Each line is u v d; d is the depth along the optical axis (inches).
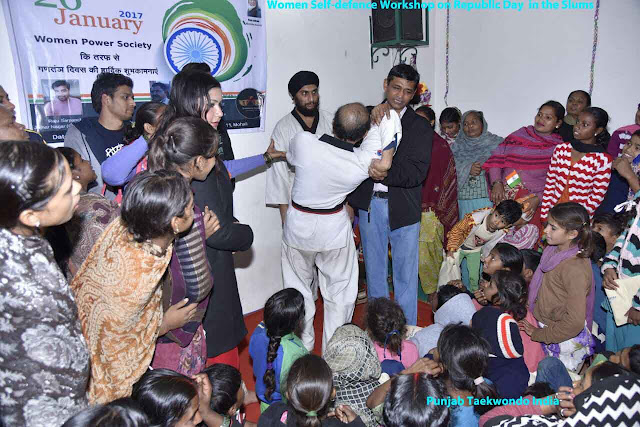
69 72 103.0
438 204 136.8
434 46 178.5
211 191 69.0
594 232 94.6
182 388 52.3
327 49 148.6
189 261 59.1
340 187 97.7
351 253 107.5
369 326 81.1
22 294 39.7
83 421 40.6
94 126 96.2
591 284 88.5
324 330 110.0
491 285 92.2
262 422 63.4
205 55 122.3
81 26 103.0
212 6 121.2
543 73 154.4
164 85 117.3
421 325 133.0
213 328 74.8
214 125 71.5
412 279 117.3
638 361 60.6
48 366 41.4
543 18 151.4
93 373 52.2
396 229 114.0
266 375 73.8
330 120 127.5
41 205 38.4
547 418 58.9
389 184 107.0
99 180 95.1
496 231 121.1
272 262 146.4
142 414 43.9
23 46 97.2
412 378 57.7
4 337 40.0
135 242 49.4
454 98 177.9
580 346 90.9
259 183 139.0
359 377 69.9
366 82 161.2
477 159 147.8
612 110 142.3
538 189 135.3
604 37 140.0
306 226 101.5
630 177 112.4
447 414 54.7
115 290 49.9
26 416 41.5
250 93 132.5
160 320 56.4
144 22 111.6
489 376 77.9
